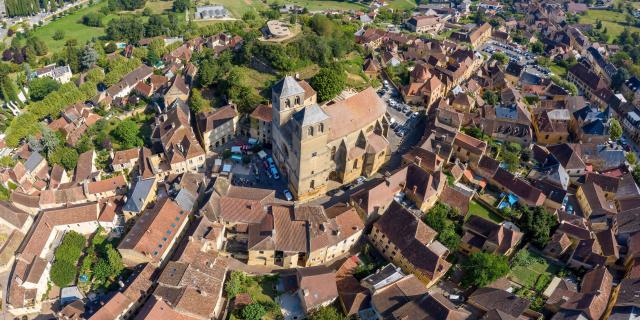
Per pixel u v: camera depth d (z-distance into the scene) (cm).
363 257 11444
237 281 10012
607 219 12750
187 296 9288
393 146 15375
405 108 17575
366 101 13575
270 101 15862
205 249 10712
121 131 15075
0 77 18988
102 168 14462
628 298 9656
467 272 10438
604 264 10931
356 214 11406
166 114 15762
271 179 13688
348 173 13400
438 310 9081
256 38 18700
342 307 9900
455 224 12100
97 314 9194
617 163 15162
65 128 16275
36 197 12688
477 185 13638
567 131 16550
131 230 11162
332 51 19212
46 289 10569
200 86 17262
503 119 16462
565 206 13300
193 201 12044
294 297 10012
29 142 14875
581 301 9612
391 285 9862
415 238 10688
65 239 11431
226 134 15138
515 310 9431
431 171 13250
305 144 11369
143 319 8681
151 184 12450
